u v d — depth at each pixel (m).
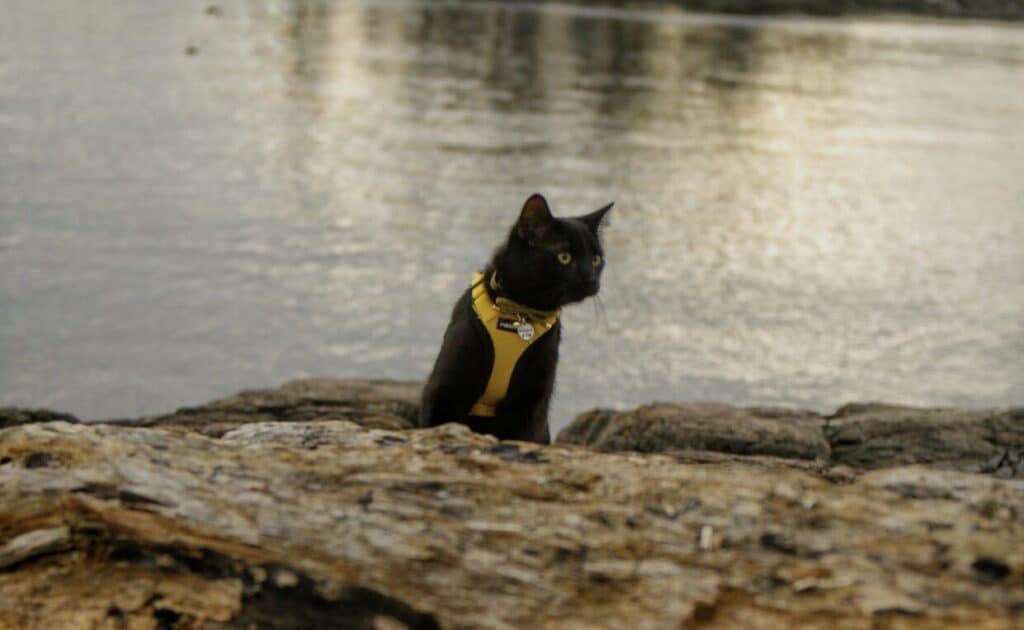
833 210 39.44
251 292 25.42
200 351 21.09
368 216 34.34
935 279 29.11
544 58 92.00
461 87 70.69
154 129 49.66
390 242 30.97
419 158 45.50
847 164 50.44
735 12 175.62
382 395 9.52
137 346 21.22
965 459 7.95
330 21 114.00
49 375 19.41
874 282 28.64
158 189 37.09
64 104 54.59
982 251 33.44
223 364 20.41
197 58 78.19
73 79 63.44
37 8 104.31
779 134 58.84
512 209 36.38
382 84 70.19
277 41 92.81
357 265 28.31
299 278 26.77
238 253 29.03
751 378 20.38
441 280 27.22
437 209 35.78
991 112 72.69
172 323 22.81
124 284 25.69
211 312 23.72
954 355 22.23
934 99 78.50
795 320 24.58
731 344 22.50
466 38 105.81
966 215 39.53
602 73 83.38
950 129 64.12
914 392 19.80
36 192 35.53
